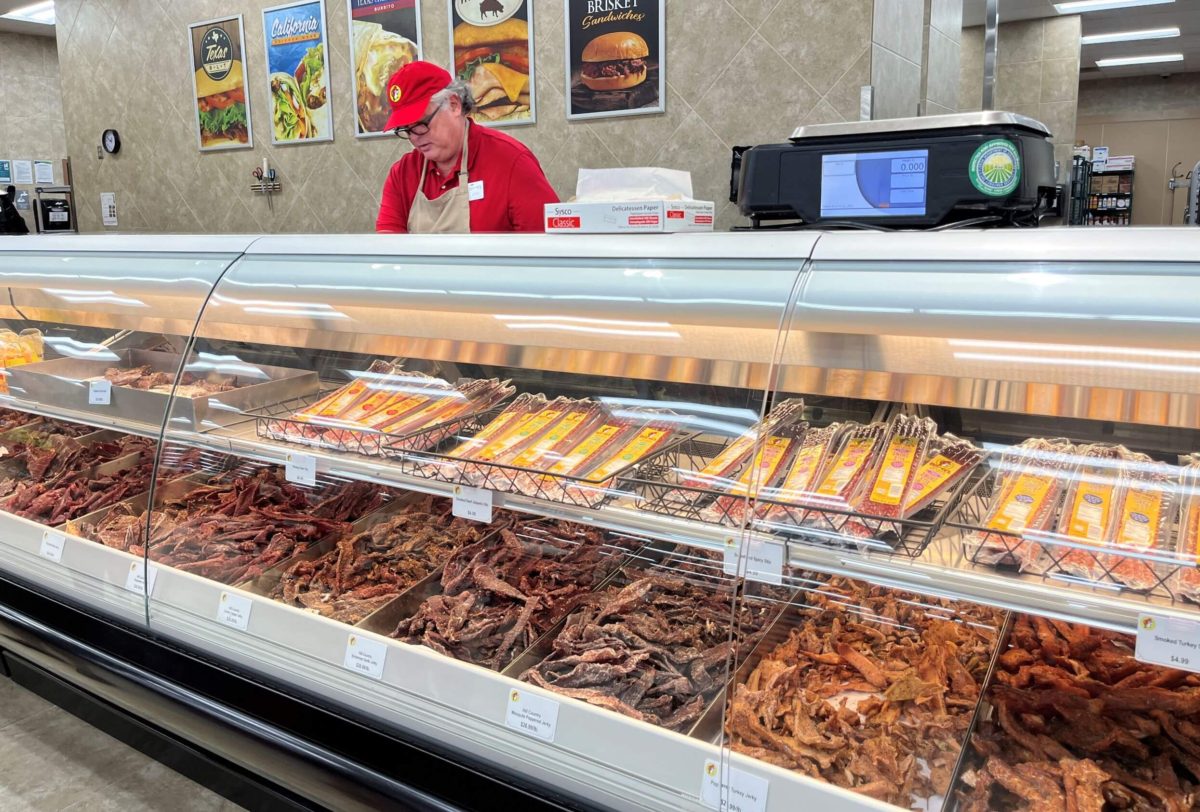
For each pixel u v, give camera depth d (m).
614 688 1.36
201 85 4.61
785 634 1.33
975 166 1.91
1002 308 1.17
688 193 1.69
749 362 1.48
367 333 1.82
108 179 5.23
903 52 3.07
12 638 2.03
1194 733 1.14
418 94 2.50
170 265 2.09
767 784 1.16
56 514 2.07
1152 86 13.20
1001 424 1.38
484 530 1.77
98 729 2.24
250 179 4.56
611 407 1.66
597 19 3.28
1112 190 13.08
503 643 1.49
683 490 1.40
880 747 1.18
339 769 1.52
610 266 1.54
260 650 1.64
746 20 2.99
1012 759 1.16
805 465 1.37
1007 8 7.73
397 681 1.48
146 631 1.81
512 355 1.84
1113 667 1.24
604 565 1.60
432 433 1.68
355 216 4.23
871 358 1.34
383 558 1.76
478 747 1.39
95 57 5.06
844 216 2.09
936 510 1.25
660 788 1.24
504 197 2.69
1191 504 1.16
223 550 1.80
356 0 3.90
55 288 2.25
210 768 1.88
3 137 8.38
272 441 1.84
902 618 1.37
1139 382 1.14
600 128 3.38
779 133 3.00
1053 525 1.18
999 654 1.30
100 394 2.11
